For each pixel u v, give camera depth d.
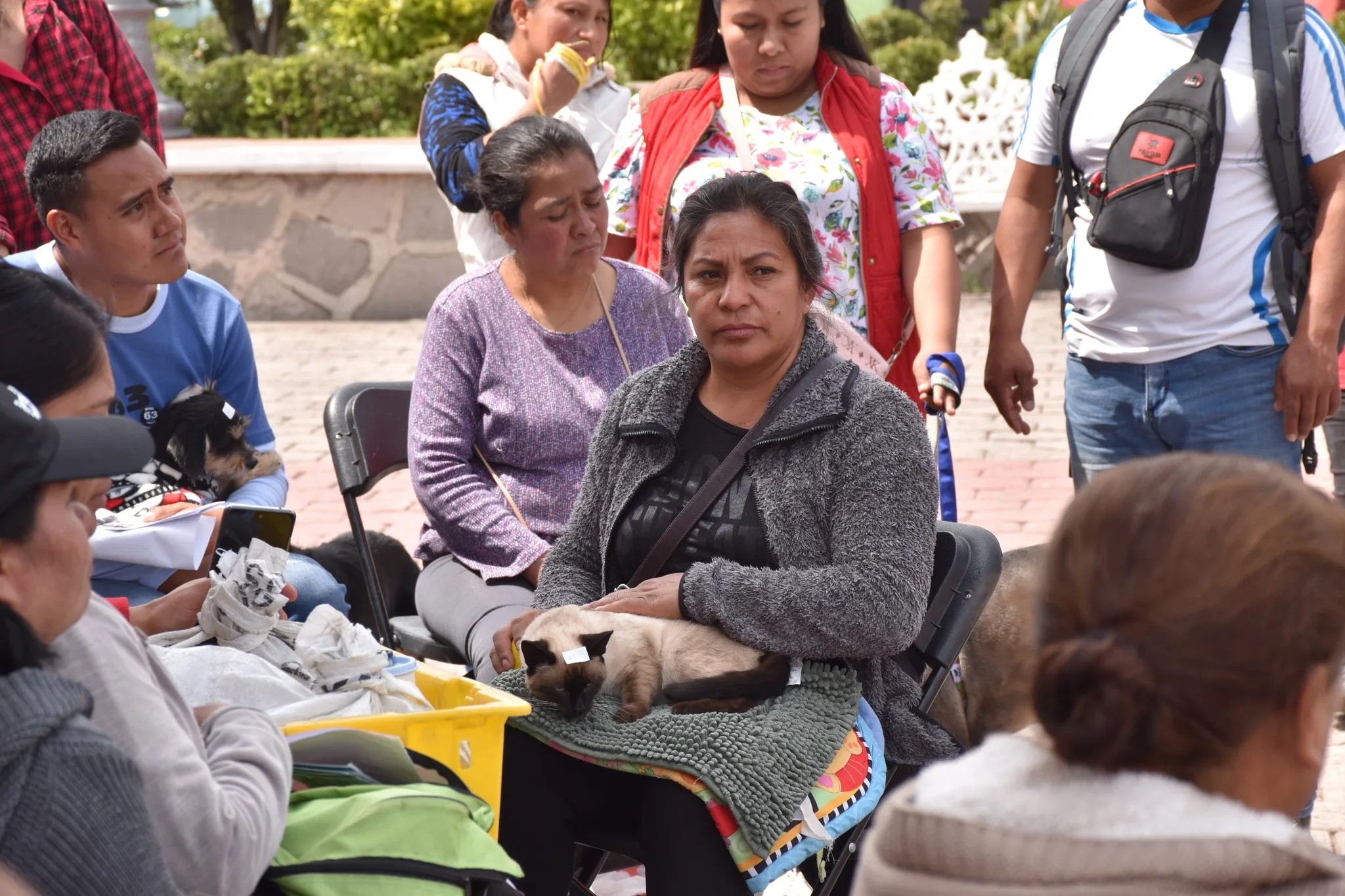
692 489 2.88
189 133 12.24
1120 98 3.74
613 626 2.69
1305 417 3.62
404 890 1.97
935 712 3.45
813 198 4.02
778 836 2.43
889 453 2.71
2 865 1.28
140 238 3.26
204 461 3.44
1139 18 3.75
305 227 10.41
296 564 3.45
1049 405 8.11
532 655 2.62
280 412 8.25
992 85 10.34
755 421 2.87
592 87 5.31
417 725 2.29
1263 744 1.39
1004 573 3.53
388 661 2.54
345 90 12.85
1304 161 3.59
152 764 1.77
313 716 2.34
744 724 2.54
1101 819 1.35
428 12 13.70
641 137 4.31
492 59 4.90
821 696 2.65
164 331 3.49
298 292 10.51
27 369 1.88
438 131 4.69
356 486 3.56
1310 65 3.53
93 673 1.78
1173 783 1.37
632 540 2.94
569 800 2.71
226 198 10.38
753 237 2.76
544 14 4.86
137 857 1.55
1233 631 1.31
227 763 1.92
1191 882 1.30
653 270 4.23
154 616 2.62
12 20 4.48
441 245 10.42
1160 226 3.59
